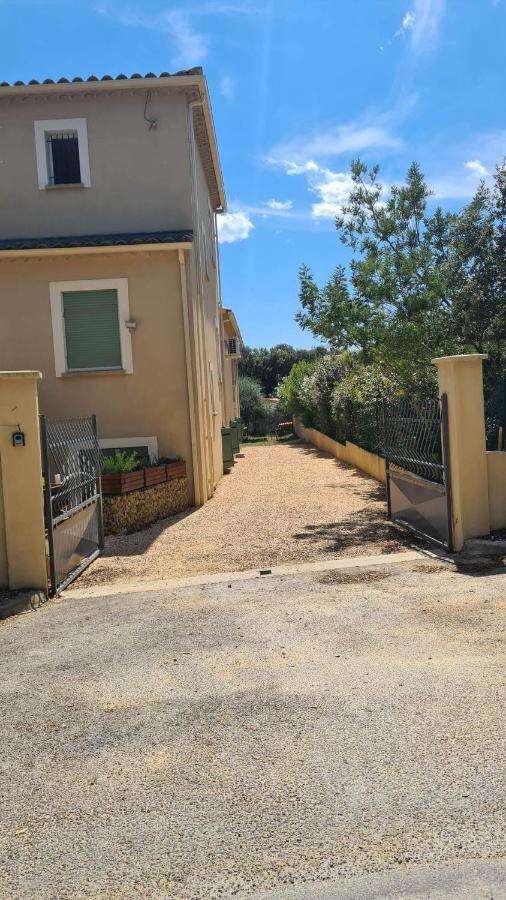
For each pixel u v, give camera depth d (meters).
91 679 4.66
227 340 25.69
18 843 2.89
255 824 2.91
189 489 13.04
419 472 8.85
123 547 9.66
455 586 6.39
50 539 7.23
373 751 3.42
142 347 12.93
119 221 13.35
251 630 5.49
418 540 8.68
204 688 4.35
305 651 4.89
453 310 10.95
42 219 13.40
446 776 3.16
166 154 13.30
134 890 2.57
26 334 12.95
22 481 7.16
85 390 12.98
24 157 13.40
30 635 5.90
